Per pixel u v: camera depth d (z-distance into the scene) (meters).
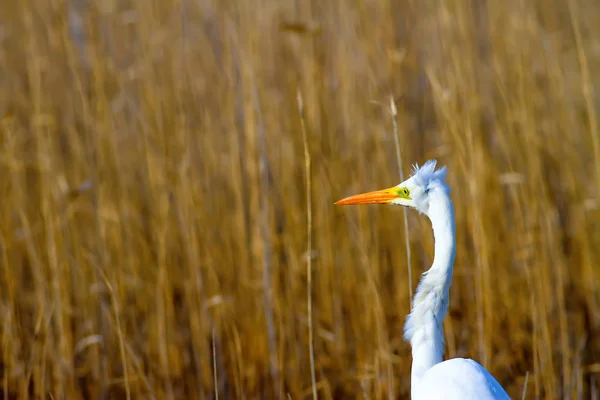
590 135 12.16
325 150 10.98
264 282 9.69
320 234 10.39
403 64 11.80
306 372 9.96
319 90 11.16
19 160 10.93
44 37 12.30
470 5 11.50
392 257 10.58
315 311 10.24
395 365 9.74
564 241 11.59
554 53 11.81
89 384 10.00
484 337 9.41
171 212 10.86
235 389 9.76
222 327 9.95
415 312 6.52
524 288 10.39
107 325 10.02
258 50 11.24
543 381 8.87
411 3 12.09
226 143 11.13
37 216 11.21
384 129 10.99
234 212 10.92
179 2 11.86
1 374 9.93
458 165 10.59
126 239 10.83
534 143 10.26
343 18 11.69
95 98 11.38
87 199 11.22
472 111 10.52
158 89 11.36
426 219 10.07
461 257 10.44
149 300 10.38
